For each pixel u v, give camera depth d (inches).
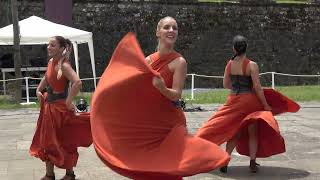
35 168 293.1
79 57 993.5
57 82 237.6
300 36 1095.6
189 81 1048.2
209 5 1051.3
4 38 697.6
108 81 187.9
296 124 458.3
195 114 538.6
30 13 965.8
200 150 179.3
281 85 1087.0
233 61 273.9
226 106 274.2
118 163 179.3
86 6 997.8
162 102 185.0
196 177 266.4
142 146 183.8
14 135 414.6
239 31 1066.7
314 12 1099.9
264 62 1082.1
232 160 307.9
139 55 184.2
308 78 1104.2
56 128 238.1
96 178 267.1
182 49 1042.7
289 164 297.7
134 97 184.7
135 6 1021.2
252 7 1071.0
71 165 241.6
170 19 189.5
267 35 1080.8
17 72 688.4
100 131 185.2
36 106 636.7
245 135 282.4
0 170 289.3
